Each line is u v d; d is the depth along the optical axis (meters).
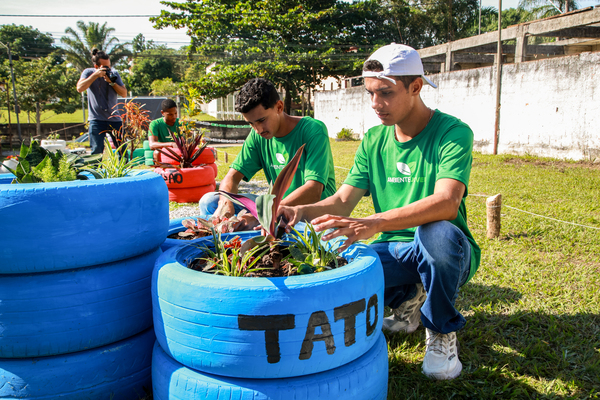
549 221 4.27
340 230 1.56
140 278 1.65
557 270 2.99
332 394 1.33
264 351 1.27
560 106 9.89
